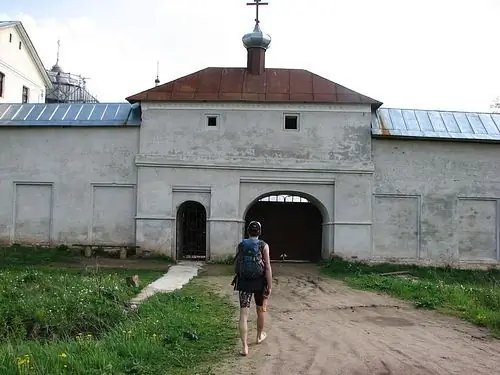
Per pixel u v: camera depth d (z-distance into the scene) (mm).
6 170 25531
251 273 9250
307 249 27500
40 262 22047
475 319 12320
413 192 25234
